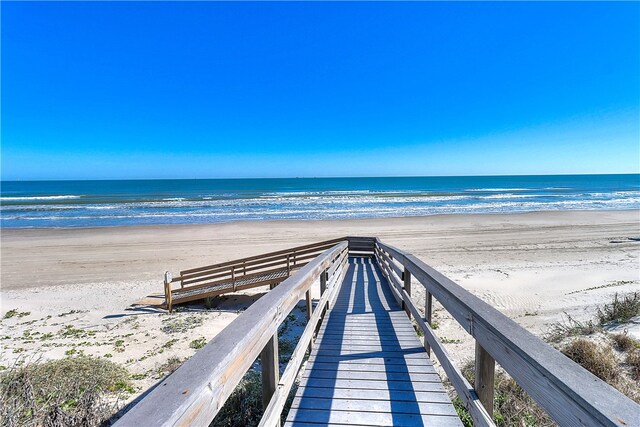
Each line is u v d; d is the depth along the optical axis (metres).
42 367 4.86
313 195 46.62
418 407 2.41
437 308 8.15
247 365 1.39
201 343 6.82
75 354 6.33
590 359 4.18
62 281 11.85
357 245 11.72
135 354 6.37
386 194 47.94
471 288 9.98
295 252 10.25
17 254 15.41
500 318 1.54
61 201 37.97
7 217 26.45
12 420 3.14
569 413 0.94
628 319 5.87
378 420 2.25
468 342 6.17
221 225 22.48
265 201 38.28
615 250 15.09
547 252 14.94
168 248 16.41
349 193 50.56
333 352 3.42
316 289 10.56
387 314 4.84
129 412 0.86
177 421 0.85
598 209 30.62
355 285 7.10
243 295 10.34
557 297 8.94
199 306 9.57
